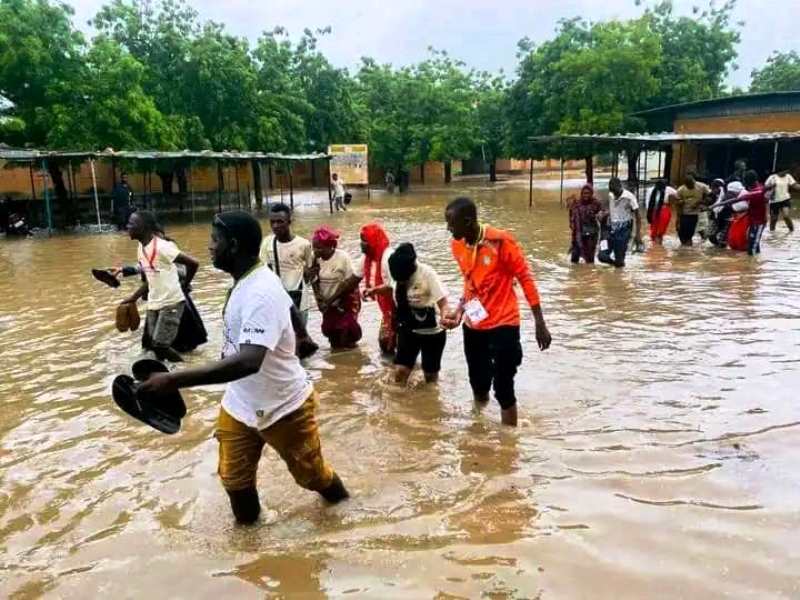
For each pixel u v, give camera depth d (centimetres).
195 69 2598
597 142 2664
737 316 808
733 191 1406
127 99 2162
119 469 449
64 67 2109
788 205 1634
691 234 1415
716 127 2980
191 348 729
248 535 360
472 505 381
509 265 483
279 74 3078
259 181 2866
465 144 4406
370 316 879
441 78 4550
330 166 3086
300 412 358
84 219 2453
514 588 302
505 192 3750
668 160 3169
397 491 404
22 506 402
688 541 333
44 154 1912
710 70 3550
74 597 311
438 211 2697
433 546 340
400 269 563
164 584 317
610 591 296
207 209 2880
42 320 889
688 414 507
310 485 375
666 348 685
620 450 447
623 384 582
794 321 774
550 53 3244
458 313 541
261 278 337
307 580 315
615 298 934
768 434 461
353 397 579
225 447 357
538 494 390
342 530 360
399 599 298
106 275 683
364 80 4484
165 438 500
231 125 2703
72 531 371
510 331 486
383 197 3719
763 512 357
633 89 3016
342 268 709
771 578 301
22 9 2033
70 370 670
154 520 381
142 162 2356
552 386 586
